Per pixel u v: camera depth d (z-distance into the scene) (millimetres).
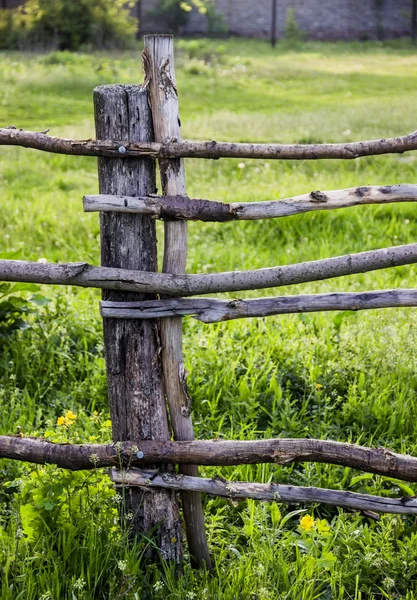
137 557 4684
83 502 4785
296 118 18312
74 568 4484
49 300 7426
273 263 9672
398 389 6605
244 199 11617
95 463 4531
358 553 4906
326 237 10531
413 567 4766
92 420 5910
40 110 20391
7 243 10219
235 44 41188
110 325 4621
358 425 6273
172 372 4641
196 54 32938
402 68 32000
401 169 13875
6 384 6668
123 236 4504
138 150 4359
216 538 4988
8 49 33562
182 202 4414
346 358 6961
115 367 4652
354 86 26250
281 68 30844
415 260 4449
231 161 14812
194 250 10047
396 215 11312
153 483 4590
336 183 12625
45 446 4609
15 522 4898
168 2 43938
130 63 29547
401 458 4453
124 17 35750
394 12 47156
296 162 14578
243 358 7008
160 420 4699
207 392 6449
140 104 4387
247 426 5961
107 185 4473
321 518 5367
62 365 6883
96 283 4469
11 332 7227
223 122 17922
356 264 4453
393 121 17438
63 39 33281
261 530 4918
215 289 4496
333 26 46406
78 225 11102
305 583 4496
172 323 4590
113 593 4414
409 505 4535
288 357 7062
